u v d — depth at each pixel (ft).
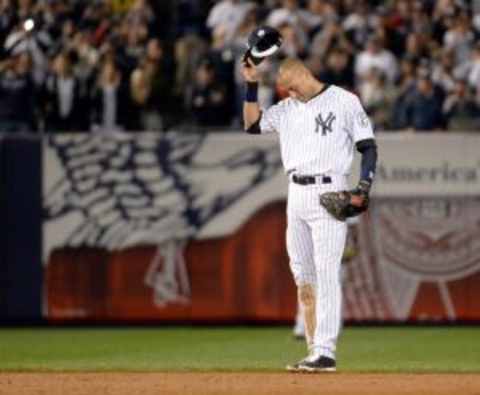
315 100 126.11
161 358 154.61
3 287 196.34
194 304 196.34
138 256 196.54
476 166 193.77
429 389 116.78
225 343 173.68
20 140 195.42
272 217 194.90
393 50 231.91
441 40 230.89
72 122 205.77
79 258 196.65
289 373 128.16
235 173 195.21
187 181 195.52
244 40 220.84
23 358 156.04
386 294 195.52
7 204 195.72
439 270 195.00
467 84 216.13
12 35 206.39
